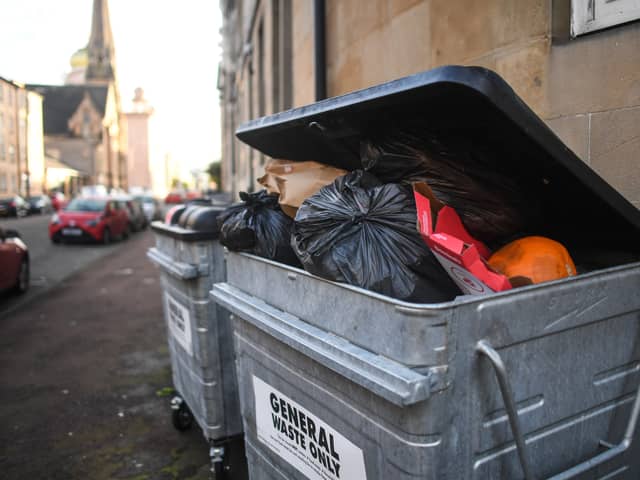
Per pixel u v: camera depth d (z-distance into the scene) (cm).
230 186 2330
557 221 191
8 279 817
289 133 212
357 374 134
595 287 152
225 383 298
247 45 1371
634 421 160
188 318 305
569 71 264
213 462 300
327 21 581
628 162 239
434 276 152
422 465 127
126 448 350
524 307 136
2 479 317
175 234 302
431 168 172
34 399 431
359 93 157
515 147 154
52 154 8162
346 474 155
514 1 295
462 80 131
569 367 150
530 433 145
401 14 420
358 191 167
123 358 532
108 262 1305
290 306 175
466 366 128
